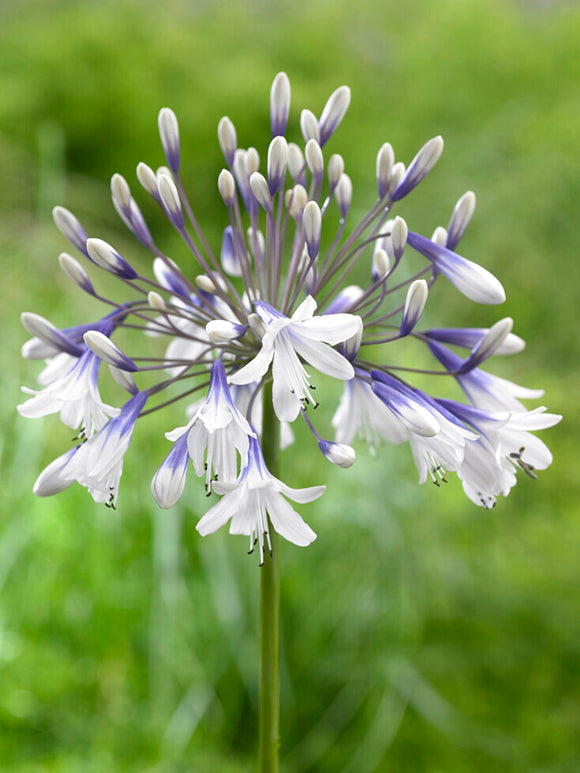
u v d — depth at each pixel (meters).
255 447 0.39
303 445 0.76
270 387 0.42
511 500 1.00
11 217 0.98
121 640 0.68
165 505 0.37
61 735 0.64
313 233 0.39
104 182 2.24
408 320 0.40
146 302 0.43
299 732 0.66
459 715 0.69
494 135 1.60
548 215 1.40
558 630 0.78
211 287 0.41
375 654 0.69
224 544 0.67
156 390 0.40
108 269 0.40
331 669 0.67
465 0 2.43
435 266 0.41
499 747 0.67
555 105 1.88
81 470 0.38
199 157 2.28
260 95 2.34
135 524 0.72
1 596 0.66
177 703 0.66
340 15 2.69
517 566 0.85
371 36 2.74
